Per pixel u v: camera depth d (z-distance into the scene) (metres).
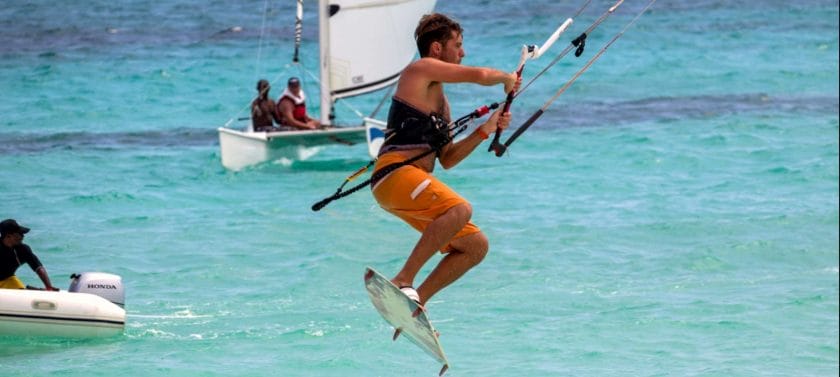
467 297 59.41
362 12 97.12
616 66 139.88
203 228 74.50
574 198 82.62
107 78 125.56
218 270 65.06
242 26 151.62
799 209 78.94
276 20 156.00
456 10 167.12
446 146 29.41
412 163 28.23
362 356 50.03
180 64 134.00
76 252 68.75
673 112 115.31
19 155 95.12
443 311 56.97
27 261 56.00
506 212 78.56
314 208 28.56
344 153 99.94
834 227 74.12
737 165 94.00
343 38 97.56
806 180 88.38
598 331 53.22
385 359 49.59
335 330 53.97
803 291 60.00
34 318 52.62
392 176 28.16
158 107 117.31
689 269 64.94
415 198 28.03
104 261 66.81
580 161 94.69
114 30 143.62
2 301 52.25
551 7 168.50
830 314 55.88
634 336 52.56
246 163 92.44
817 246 69.62
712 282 62.22
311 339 52.59
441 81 28.05
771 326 53.78
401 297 27.34
